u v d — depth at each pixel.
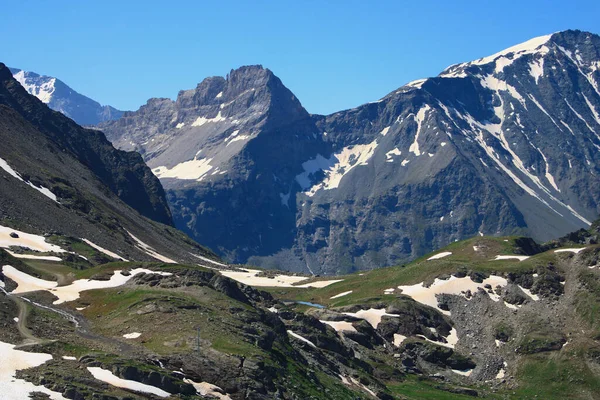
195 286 154.00
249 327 137.00
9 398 90.12
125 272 166.62
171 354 118.06
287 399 120.31
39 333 119.69
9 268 164.50
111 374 104.19
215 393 112.56
